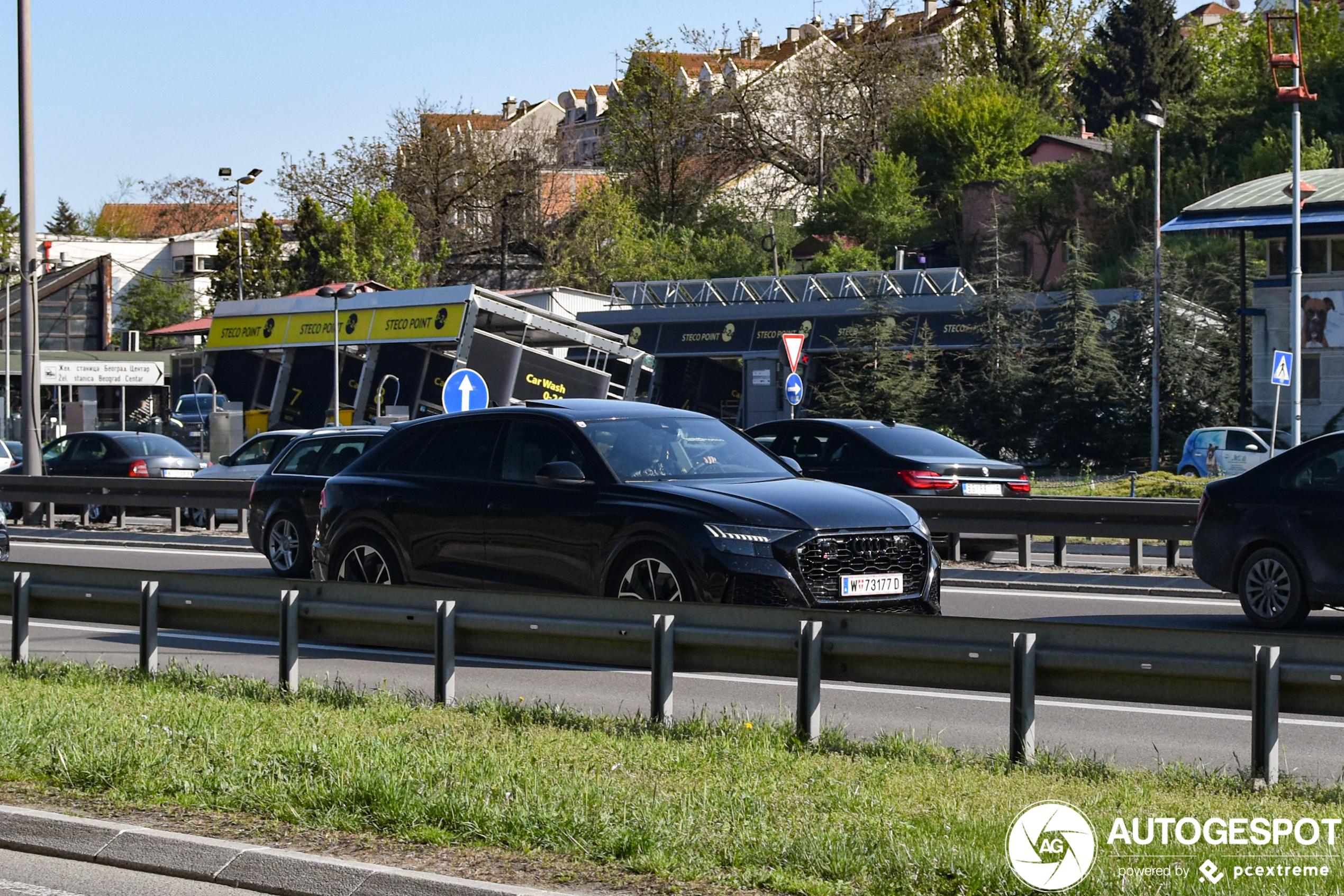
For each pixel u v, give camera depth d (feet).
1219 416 161.27
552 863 21.99
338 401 133.80
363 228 283.38
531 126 367.86
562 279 310.65
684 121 343.87
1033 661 28.37
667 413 47.34
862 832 22.56
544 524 43.86
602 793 25.03
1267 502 48.16
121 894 22.00
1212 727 34.68
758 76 345.72
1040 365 169.37
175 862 22.95
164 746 28.91
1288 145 236.02
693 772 27.14
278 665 38.99
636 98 349.41
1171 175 249.14
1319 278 159.63
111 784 26.73
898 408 170.50
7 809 25.13
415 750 28.37
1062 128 342.03
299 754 27.73
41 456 105.19
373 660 44.93
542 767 27.14
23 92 100.17
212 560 75.61
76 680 37.60
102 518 108.68
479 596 34.35
